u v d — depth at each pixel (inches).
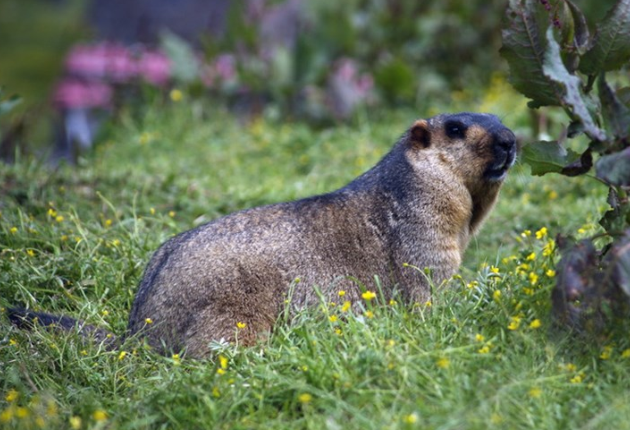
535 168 377.1
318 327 383.2
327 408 328.2
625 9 367.9
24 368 368.2
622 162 343.9
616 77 623.5
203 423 329.7
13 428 332.8
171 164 711.7
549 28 366.9
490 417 313.1
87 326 418.0
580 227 510.3
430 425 309.0
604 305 351.3
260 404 332.5
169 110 855.7
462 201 435.2
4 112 589.3
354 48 877.2
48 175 615.2
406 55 889.5
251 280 406.0
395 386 335.9
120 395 369.1
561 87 367.9
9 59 1663.4
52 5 1860.2
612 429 304.5
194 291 402.3
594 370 340.2
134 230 519.8
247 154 759.7
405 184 435.8
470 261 506.3
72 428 335.6
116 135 822.5
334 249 423.2
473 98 846.5
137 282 470.9
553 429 311.6
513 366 343.0
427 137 441.7
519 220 548.1
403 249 429.4
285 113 872.9
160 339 403.5
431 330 367.6
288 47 1028.5
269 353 373.4
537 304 369.7
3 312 422.3
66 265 480.4
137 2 1577.3
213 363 378.9
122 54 1057.5
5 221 524.7
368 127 790.5
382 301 398.3
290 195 611.8
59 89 1200.2
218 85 893.2
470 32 901.2
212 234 416.2
